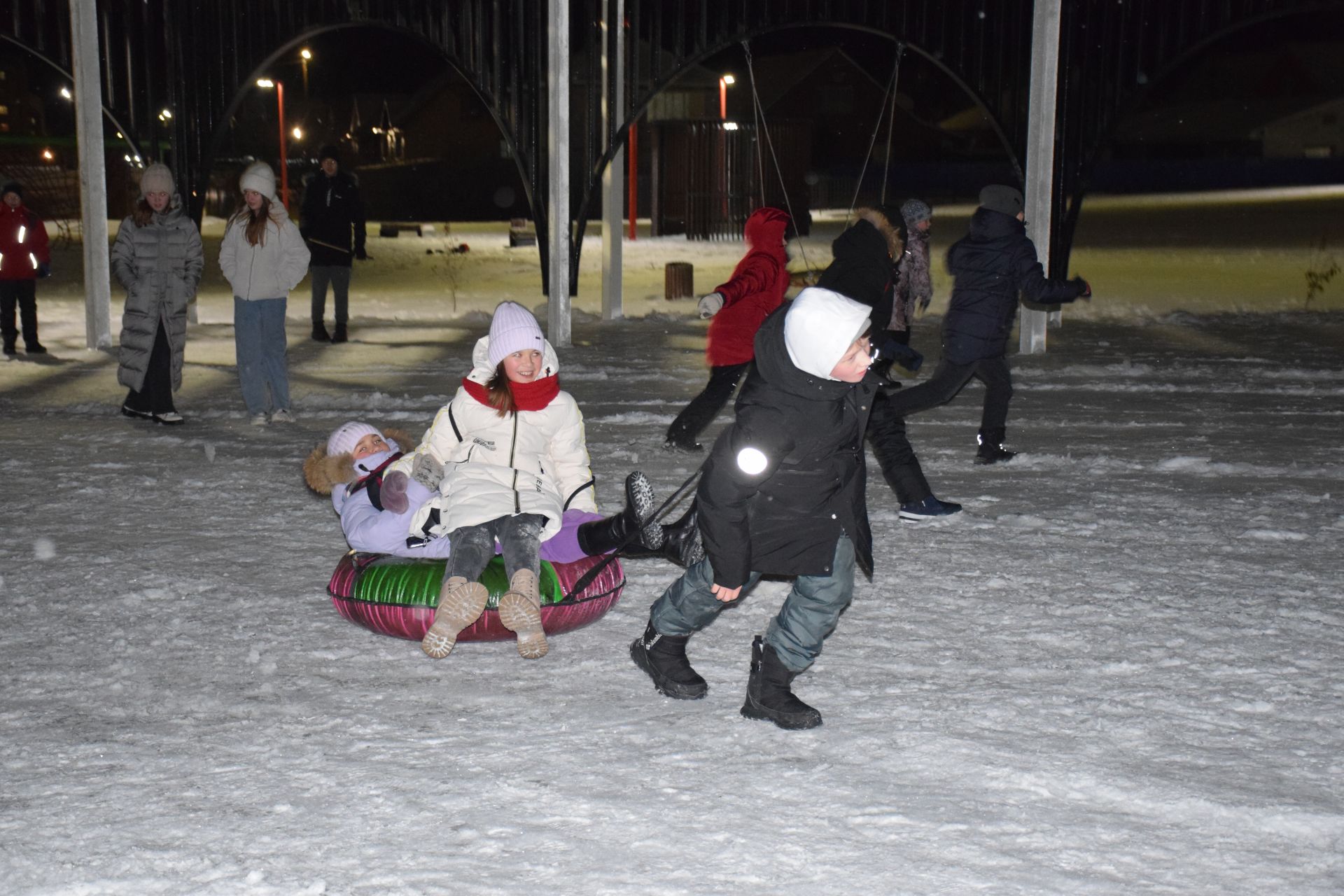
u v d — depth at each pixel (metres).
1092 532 6.71
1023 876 3.26
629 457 8.62
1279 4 13.54
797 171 35.75
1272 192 54.47
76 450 8.88
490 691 4.55
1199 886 3.22
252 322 9.70
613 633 5.18
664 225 35.69
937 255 27.17
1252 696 4.46
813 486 3.98
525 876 3.25
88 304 13.91
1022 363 12.72
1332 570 6.01
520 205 48.28
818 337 3.70
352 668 4.76
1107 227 35.91
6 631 5.15
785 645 4.20
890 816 3.58
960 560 6.20
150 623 5.26
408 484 4.93
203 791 3.73
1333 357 12.94
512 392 4.88
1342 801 3.66
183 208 9.85
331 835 3.47
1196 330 15.16
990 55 14.20
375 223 45.78
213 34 14.78
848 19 14.12
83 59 13.63
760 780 3.82
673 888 3.20
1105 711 4.32
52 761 3.94
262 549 6.43
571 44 14.91
